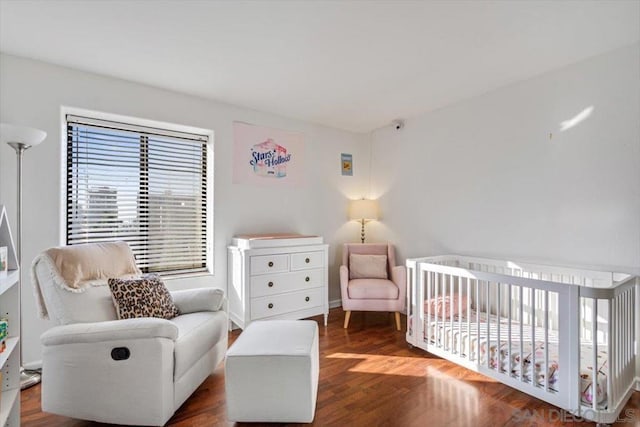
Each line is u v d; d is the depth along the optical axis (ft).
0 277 4.71
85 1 5.51
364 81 8.84
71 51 7.21
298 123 12.08
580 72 7.71
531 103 8.60
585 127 7.63
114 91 8.55
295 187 12.00
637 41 6.84
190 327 6.48
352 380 7.14
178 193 10.05
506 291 8.98
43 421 5.74
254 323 7.12
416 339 8.86
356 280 11.19
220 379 7.27
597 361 5.97
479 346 7.33
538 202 8.47
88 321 5.94
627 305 6.36
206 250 10.52
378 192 13.28
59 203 7.88
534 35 6.61
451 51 7.26
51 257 6.12
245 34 6.57
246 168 10.89
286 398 5.58
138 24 6.19
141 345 5.33
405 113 11.44
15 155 7.36
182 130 10.00
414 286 8.95
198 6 5.66
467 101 10.11
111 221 8.96
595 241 7.48
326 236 12.83
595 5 5.65
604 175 7.34
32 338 7.50
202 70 8.16
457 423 5.66
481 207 9.74
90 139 8.73
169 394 5.52
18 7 5.64
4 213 5.08
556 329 7.96
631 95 6.95
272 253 9.82
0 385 4.47
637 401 6.33
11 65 7.36
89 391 5.36
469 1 5.56
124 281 6.64
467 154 10.11
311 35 6.61
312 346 5.97
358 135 13.71
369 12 5.86
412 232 11.87
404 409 6.07
